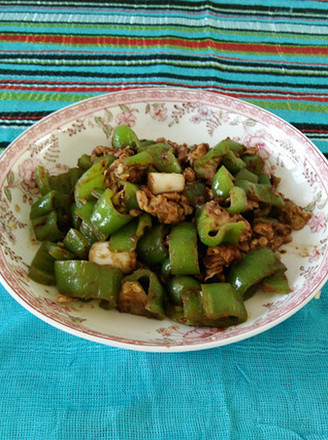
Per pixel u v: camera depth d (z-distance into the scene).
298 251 0.33
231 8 0.55
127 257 0.31
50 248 0.31
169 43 0.51
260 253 0.31
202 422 0.27
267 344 0.31
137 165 0.33
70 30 0.51
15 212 0.33
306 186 0.36
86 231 0.32
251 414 0.28
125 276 0.30
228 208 0.32
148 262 0.32
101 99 0.38
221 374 0.29
